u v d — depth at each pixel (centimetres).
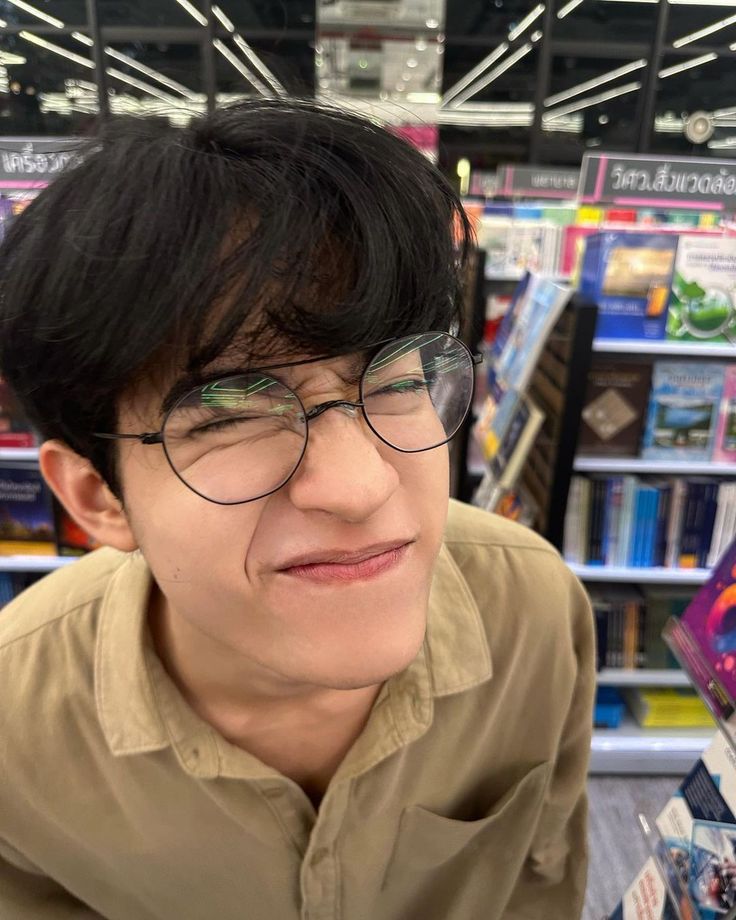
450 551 74
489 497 162
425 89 396
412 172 44
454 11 574
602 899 173
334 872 65
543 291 164
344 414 40
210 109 48
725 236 173
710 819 82
